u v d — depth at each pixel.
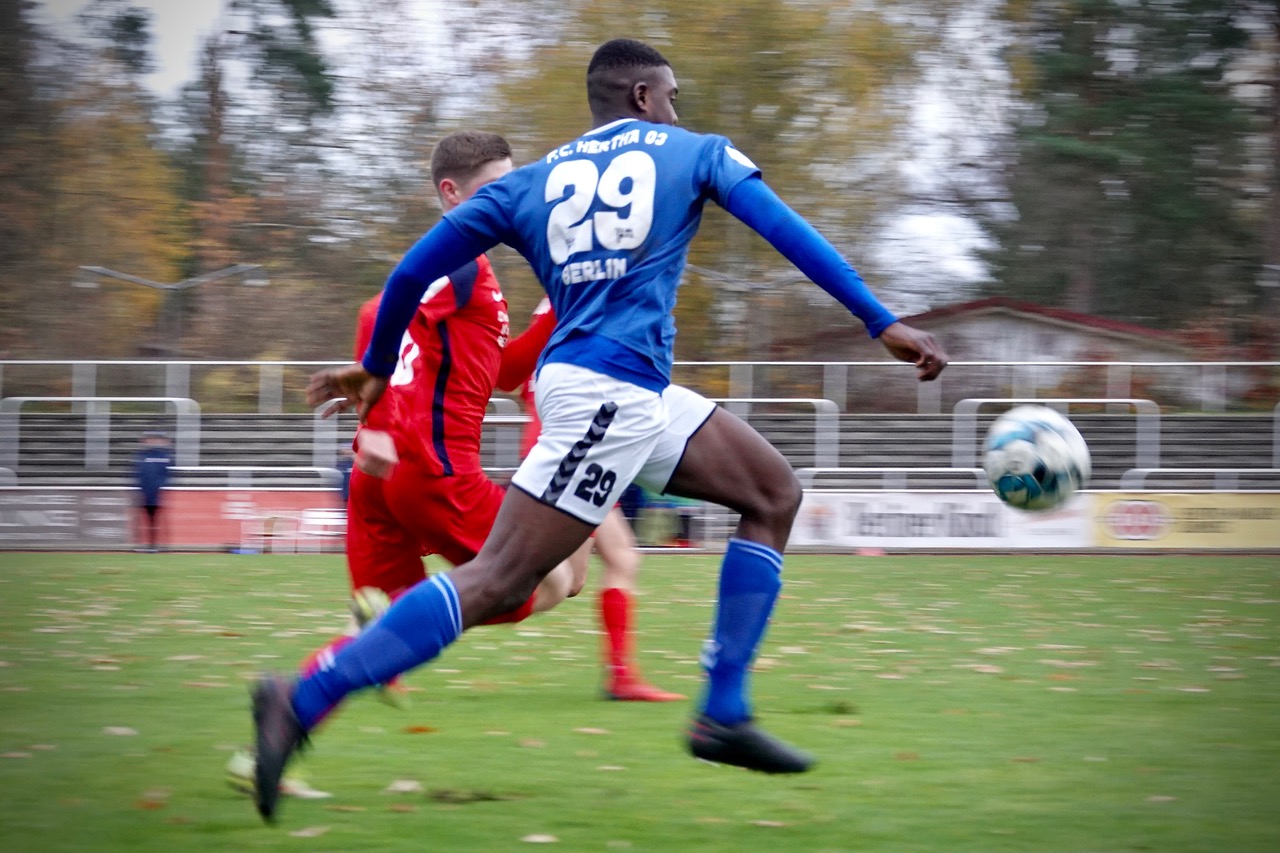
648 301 6.10
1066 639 14.52
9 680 11.17
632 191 6.11
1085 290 63.44
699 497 6.46
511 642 14.12
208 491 31.09
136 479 30.36
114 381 34.25
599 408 6.03
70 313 55.78
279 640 14.09
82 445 33.25
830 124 50.66
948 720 9.43
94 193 59.41
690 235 6.24
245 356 51.53
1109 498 30.98
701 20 48.72
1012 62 60.69
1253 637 14.75
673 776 7.55
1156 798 7.05
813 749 8.37
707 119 49.53
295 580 21.84
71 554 28.73
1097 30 64.12
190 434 33.22
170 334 50.59
